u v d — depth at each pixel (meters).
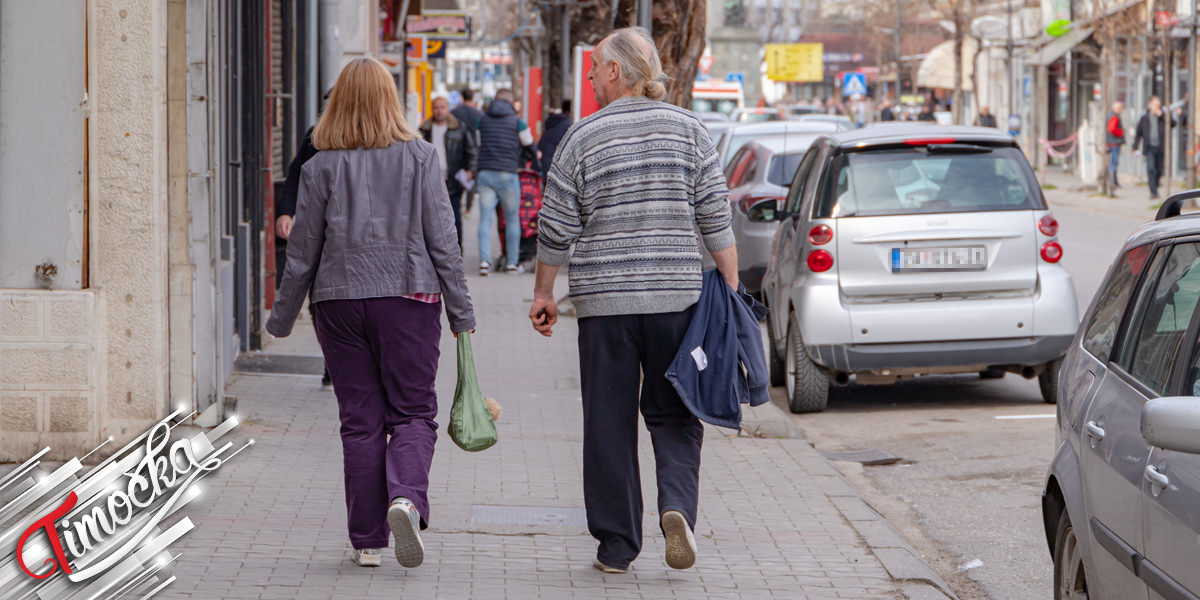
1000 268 12.29
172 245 9.47
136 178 9.05
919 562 7.53
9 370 8.96
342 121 6.73
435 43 48.50
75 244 8.99
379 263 6.66
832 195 12.41
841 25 121.44
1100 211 40.00
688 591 6.89
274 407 11.24
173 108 9.46
